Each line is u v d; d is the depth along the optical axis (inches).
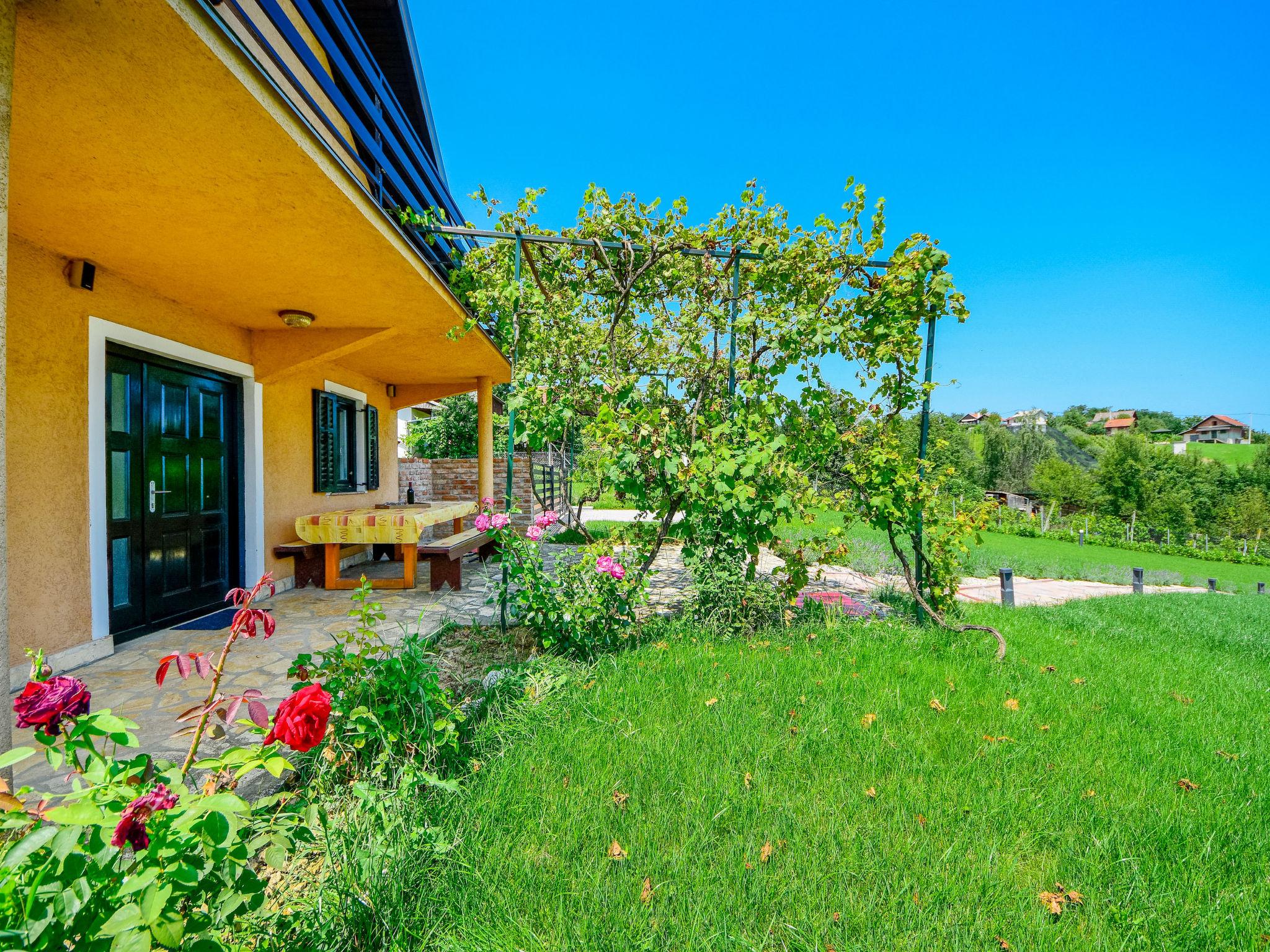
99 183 105.0
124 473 162.1
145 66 74.0
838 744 101.0
